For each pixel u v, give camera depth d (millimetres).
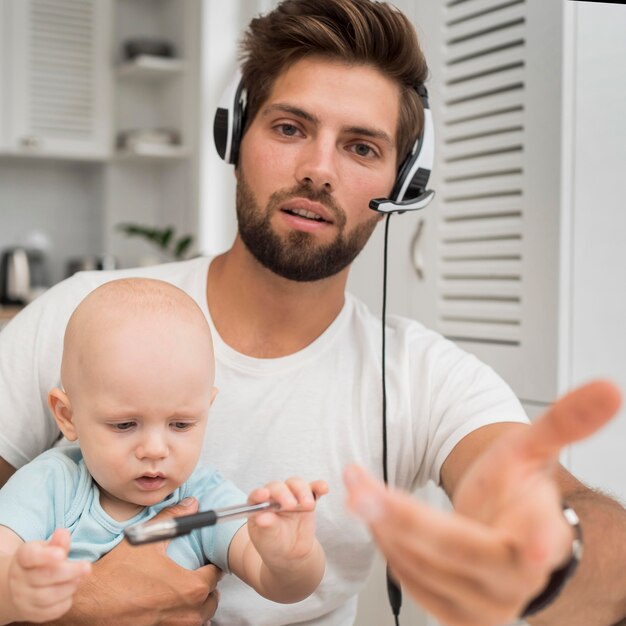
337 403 984
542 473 390
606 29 1529
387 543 384
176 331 769
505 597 366
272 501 631
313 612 954
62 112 2957
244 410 966
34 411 973
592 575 611
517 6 1579
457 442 911
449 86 1730
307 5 964
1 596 589
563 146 1495
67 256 3232
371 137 937
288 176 917
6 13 2865
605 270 1545
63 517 779
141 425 750
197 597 761
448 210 1727
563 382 1501
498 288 1621
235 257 999
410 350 1027
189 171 2865
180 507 804
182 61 2857
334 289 1006
